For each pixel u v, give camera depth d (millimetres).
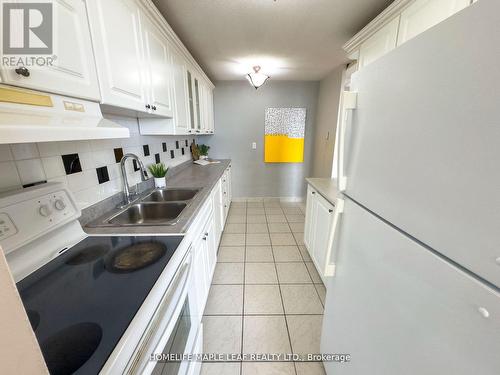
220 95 3859
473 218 410
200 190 1890
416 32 1171
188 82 2291
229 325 1553
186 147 3326
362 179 798
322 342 1234
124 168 1462
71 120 721
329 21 1754
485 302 389
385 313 673
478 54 386
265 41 2135
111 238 1040
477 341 406
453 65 436
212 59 2648
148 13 1353
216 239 2238
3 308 272
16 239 742
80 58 815
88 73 858
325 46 2242
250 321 1585
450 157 450
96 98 907
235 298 1801
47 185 893
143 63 1307
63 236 941
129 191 1537
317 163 3863
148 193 1797
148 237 1051
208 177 2434
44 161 952
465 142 418
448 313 462
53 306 635
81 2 816
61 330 557
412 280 561
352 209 873
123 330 557
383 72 663
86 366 473
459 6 934
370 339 758
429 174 504
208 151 4113
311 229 2250
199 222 1438
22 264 760
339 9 1586
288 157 4117
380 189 693
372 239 733
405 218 589
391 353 648
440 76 466
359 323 830
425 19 1109
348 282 915
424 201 523
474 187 405
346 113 881
